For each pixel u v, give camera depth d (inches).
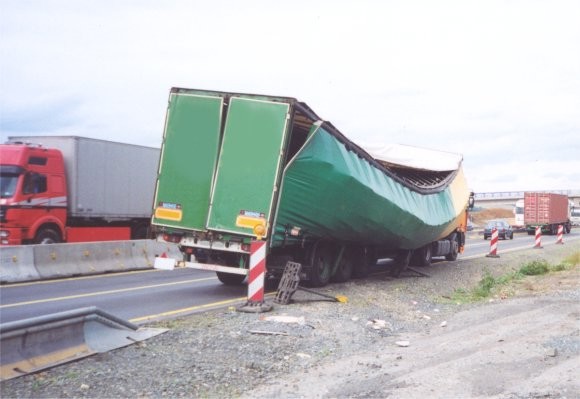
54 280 610.5
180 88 502.0
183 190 494.6
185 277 665.6
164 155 503.2
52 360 262.4
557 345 318.7
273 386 253.8
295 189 490.6
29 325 252.8
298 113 487.8
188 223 490.6
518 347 314.8
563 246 1432.1
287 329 359.3
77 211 794.8
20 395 227.5
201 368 274.5
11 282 581.0
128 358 281.9
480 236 2062.0
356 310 448.5
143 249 757.9
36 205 724.0
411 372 272.8
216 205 481.4
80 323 285.4
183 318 391.5
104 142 842.8
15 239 696.4
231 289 560.7
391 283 652.1
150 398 234.5
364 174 563.8
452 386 248.8
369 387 250.1
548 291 561.6
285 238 493.4
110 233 855.7
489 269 872.9
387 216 612.7
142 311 428.5
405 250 739.4
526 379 256.7
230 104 482.9
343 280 626.5
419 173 824.3
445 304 520.1
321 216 521.3
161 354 292.8
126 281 617.9
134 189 904.3
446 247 927.7
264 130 473.4
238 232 473.4
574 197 4067.4
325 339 343.6
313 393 243.9
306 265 549.3
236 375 268.4
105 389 240.2
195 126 493.7
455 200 856.3
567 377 257.1
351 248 637.9
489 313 441.1
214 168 485.1
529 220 2265.0
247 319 388.2
